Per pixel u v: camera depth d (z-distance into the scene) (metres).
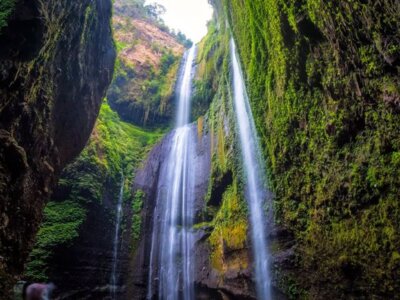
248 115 10.27
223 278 9.87
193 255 11.95
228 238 10.04
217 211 11.79
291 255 7.34
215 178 12.00
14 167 4.93
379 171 4.82
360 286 5.27
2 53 4.64
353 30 4.73
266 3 7.01
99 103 10.64
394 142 4.54
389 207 4.65
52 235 11.34
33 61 5.33
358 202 5.28
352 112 5.35
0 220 4.89
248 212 9.48
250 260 8.84
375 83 4.68
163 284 12.71
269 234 8.18
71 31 6.99
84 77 8.74
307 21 5.79
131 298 12.99
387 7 3.95
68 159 9.67
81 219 12.14
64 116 8.30
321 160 6.29
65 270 11.32
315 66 6.10
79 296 11.53
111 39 10.36
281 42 6.86
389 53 4.17
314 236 6.64
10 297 5.36
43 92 6.41
